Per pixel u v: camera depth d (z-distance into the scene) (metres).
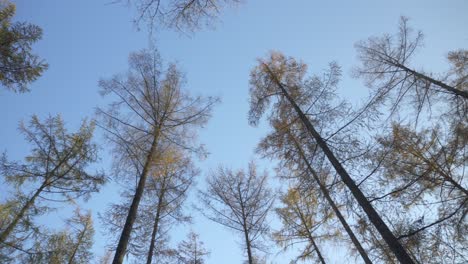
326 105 8.30
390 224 7.32
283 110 9.23
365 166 7.45
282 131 8.84
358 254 10.62
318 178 8.27
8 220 8.97
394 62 11.27
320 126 8.33
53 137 10.38
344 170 7.34
